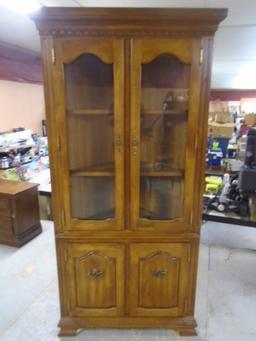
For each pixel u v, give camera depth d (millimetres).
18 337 1657
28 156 3777
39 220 2941
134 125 1369
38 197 2984
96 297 1646
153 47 1270
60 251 1562
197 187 1461
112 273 1603
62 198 1478
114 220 1509
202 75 1308
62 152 1410
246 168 2389
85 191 1529
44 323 1760
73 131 1442
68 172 1446
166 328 1688
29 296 1994
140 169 1456
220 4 1800
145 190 1512
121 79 1309
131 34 1254
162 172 1467
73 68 1357
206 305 1926
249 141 2391
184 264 1585
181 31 1249
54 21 1225
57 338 1655
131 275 1606
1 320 1779
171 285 1623
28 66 3461
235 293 2053
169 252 1562
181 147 1460
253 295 2035
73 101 1410
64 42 1267
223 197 2684
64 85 1330
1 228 2676
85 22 1226
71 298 1645
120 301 1654
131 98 1333
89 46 1271
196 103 1341
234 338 1659
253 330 1722
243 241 2846
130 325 1681
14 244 2660
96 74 1369
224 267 2375
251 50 3299
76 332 1686
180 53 1277
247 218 2447
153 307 1665
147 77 1355
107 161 1495
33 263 2396
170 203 1543
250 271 2326
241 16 2039
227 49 3242
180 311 1673
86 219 1521
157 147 1469
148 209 1537
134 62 1286
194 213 1496
